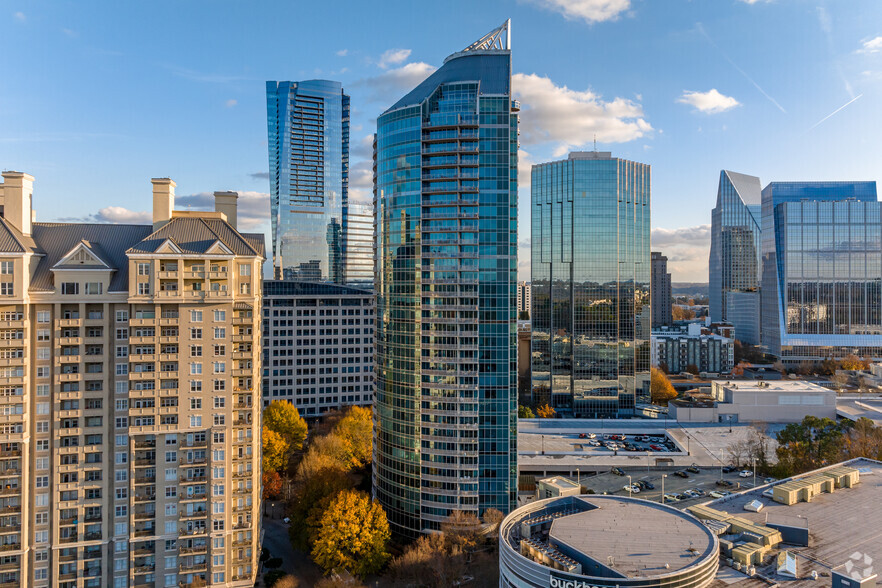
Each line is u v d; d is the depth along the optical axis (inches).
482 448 5669.3
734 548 3410.4
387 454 6063.0
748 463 7623.0
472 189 5748.0
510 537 3565.5
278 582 4832.7
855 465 5226.4
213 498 4579.2
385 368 6097.4
